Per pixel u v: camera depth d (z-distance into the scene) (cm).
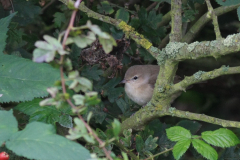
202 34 1060
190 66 1095
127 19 828
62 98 269
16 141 336
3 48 480
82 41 269
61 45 264
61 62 273
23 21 848
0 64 449
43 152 326
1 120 360
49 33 1089
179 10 573
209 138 546
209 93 1099
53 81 430
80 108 271
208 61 1080
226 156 741
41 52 255
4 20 511
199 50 496
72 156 328
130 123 700
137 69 959
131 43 917
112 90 803
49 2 1076
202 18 913
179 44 541
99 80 811
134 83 950
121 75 1020
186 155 956
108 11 834
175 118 1047
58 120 489
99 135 608
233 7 823
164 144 743
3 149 515
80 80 271
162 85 593
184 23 987
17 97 421
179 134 562
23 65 446
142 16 823
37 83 429
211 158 520
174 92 585
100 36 266
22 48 872
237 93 1078
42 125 350
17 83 433
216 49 470
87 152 335
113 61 725
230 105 1089
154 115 634
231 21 1030
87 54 723
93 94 270
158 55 580
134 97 967
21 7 821
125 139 654
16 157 527
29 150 326
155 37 857
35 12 829
